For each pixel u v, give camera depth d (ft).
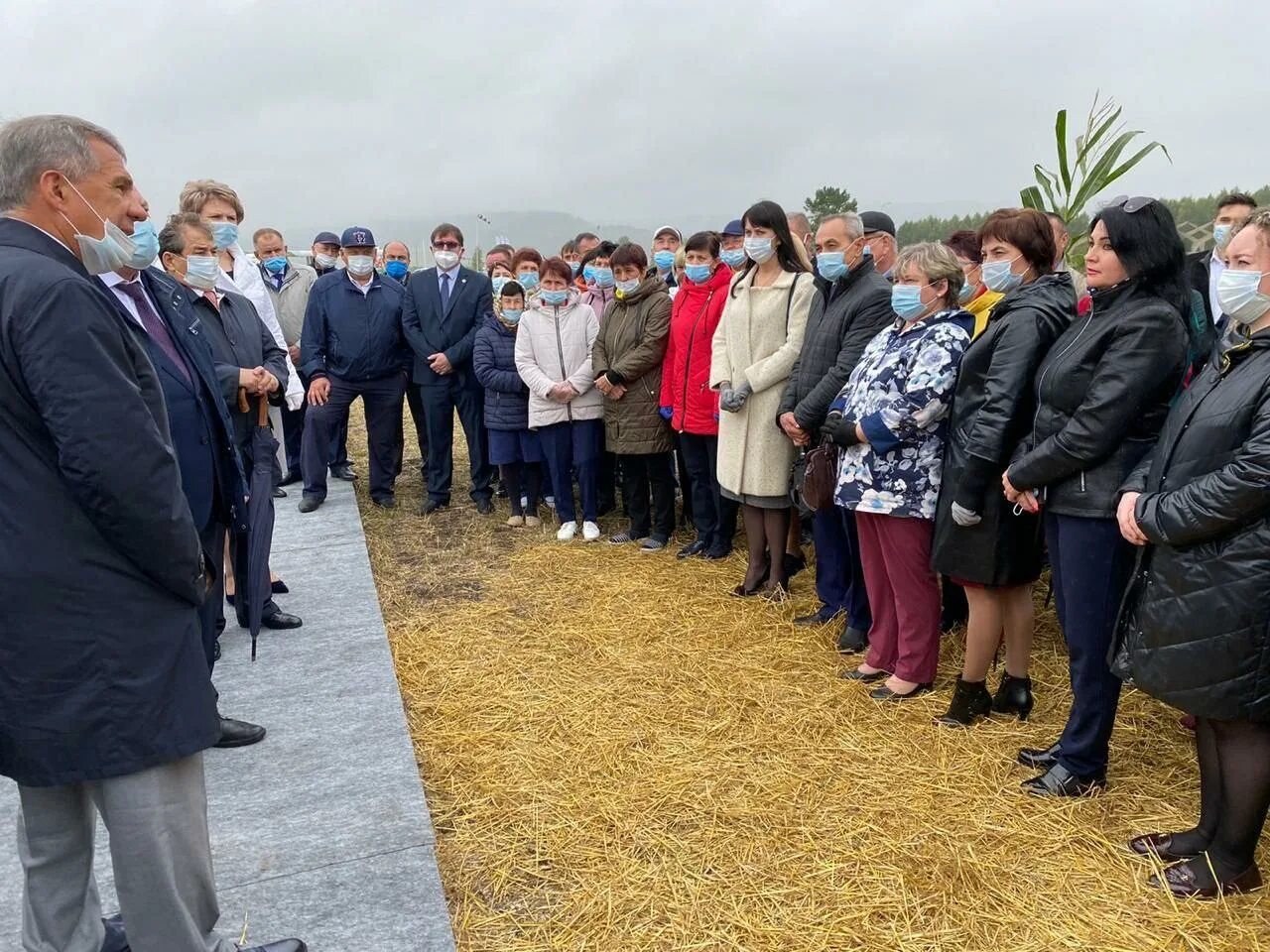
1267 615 6.88
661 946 7.36
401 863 8.13
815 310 13.66
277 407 21.11
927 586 11.39
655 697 11.85
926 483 11.00
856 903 7.80
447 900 7.93
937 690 11.84
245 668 12.50
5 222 5.38
